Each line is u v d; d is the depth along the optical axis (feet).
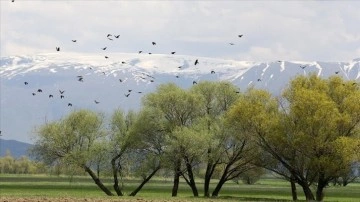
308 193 383.04
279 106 391.65
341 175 371.56
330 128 363.76
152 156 418.31
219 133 407.64
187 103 423.64
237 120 386.11
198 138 398.62
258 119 378.53
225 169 419.95
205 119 415.23
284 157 386.32
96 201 279.49
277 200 376.68
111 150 420.77
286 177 396.37
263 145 388.98
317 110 361.51
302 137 363.35
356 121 372.17
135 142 422.41
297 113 367.45
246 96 399.65
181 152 405.39
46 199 281.54
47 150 420.77
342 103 385.09
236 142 411.54
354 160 354.13
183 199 327.47
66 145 422.00
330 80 393.09
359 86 389.60
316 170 368.27
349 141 350.23
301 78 394.52
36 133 420.77
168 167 411.13
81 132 423.64
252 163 412.36
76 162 413.39
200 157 407.23
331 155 364.38
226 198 386.32
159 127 420.77
